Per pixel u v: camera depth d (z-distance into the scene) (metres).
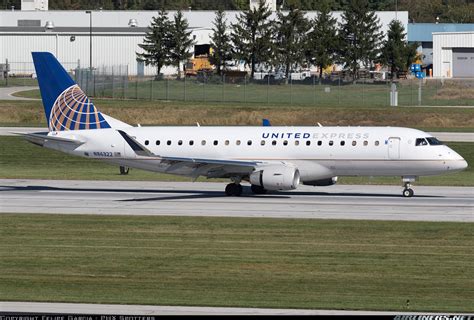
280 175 179.62
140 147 180.12
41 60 198.75
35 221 153.00
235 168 185.38
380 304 98.50
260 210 165.50
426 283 108.81
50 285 108.00
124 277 112.12
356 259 122.31
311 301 99.81
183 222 151.38
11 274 113.88
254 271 115.38
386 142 181.38
